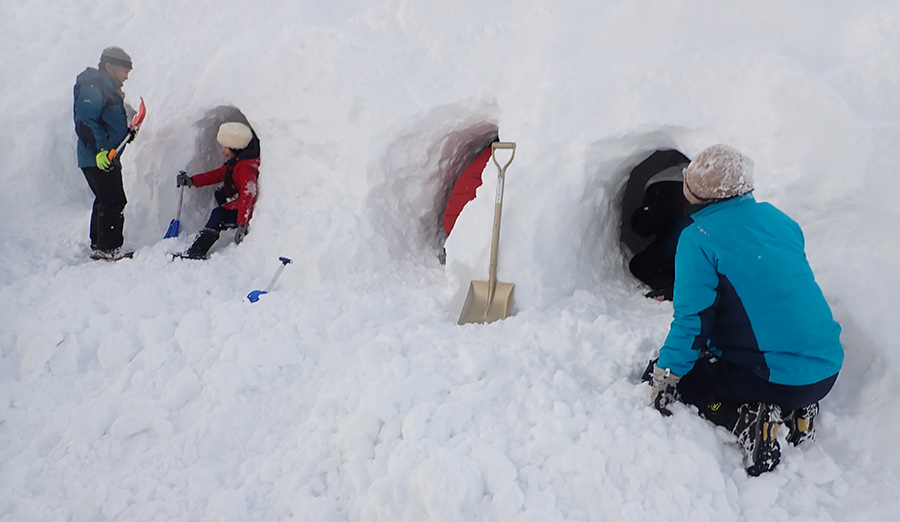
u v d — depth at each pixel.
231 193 4.48
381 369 2.65
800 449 2.22
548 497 1.99
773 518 1.97
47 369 3.06
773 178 2.76
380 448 2.26
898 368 2.34
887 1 3.08
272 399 2.68
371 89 3.95
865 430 2.30
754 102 2.90
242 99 4.25
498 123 3.93
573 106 3.30
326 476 2.23
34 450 2.53
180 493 2.26
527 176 3.27
